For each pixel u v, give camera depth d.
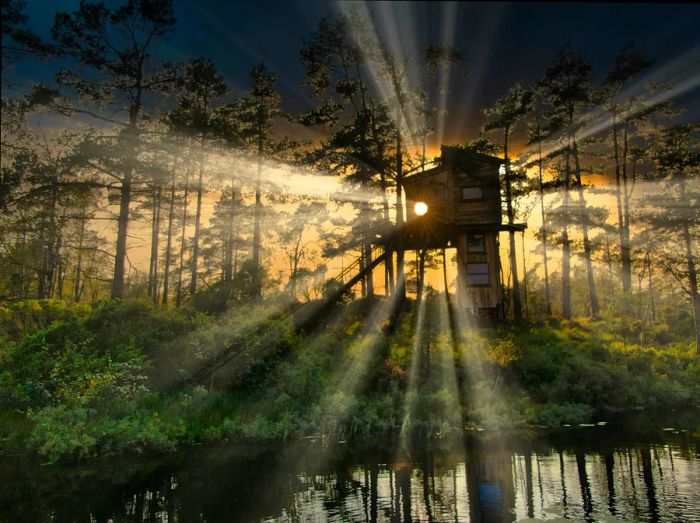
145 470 9.66
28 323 19.78
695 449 10.65
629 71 35.41
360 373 17.38
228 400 15.02
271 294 24.31
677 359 25.50
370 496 7.45
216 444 12.41
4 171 25.62
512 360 19.98
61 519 6.68
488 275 30.58
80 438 10.99
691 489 7.40
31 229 30.33
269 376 16.22
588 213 35.69
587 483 7.91
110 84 27.27
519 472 8.78
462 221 31.31
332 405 14.54
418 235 30.75
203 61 30.17
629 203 38.00
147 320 16.77
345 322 24.83
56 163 26.62
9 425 11.58
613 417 16.59
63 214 31.59
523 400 16.89
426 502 7.05
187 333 16.83
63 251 34.00
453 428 14.43
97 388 12.88
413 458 10.32
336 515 6.57
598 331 28.73
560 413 15.98
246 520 6.46
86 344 15.07
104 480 8.88
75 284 41.00
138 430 11.68
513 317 32.91
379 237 30.42
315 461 10.30
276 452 11.41
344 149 31.48
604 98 37.81
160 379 15.32
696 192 34.53
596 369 19.33
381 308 27.69
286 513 6.72
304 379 15.82
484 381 17.88
